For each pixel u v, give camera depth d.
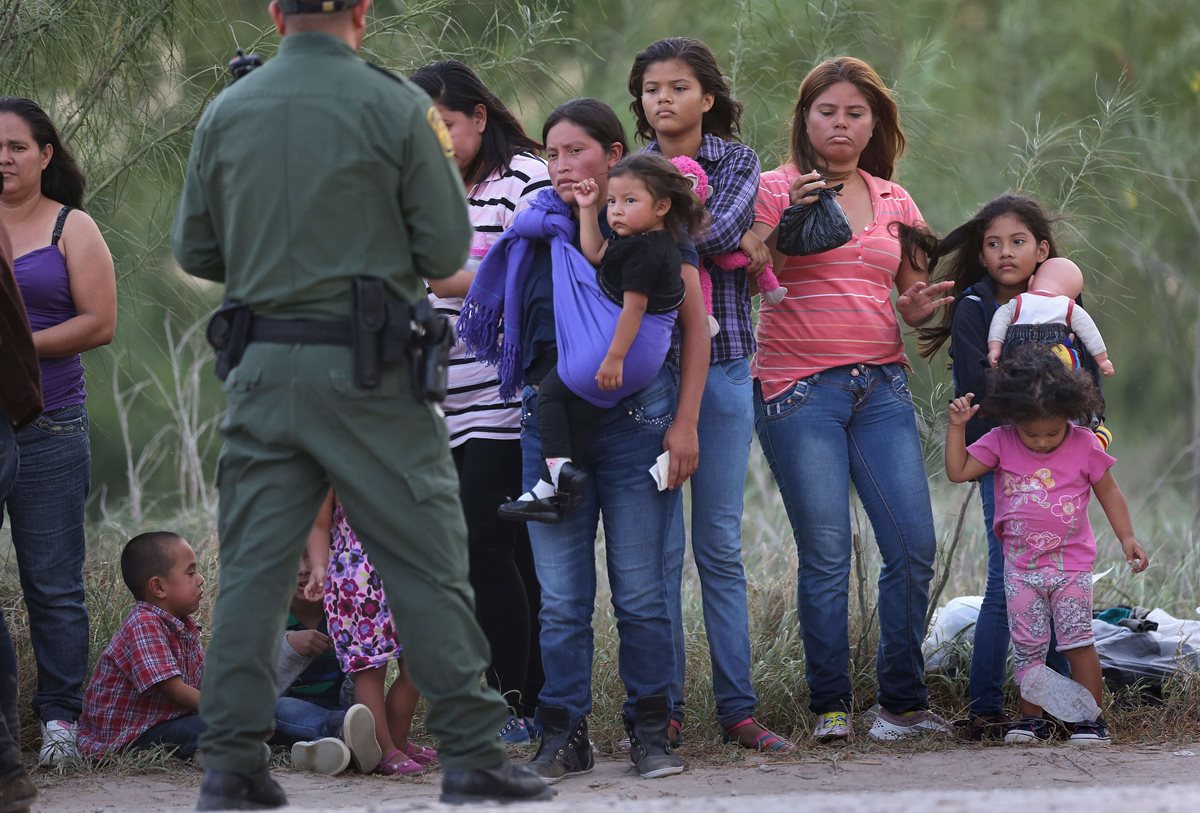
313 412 10.28
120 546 22.02
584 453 14.10
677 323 14.41
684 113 15.34
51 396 15.72
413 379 10.45
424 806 10.30
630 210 13.38
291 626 16.66
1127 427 39.69
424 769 15.28
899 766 14.73
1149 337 37.72
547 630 14.36
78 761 15.28
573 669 14.38
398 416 10.41
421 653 10.55
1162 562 24.14
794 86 22.89
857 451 16.45
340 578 14.97
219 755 10.48
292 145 10.30
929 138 26.95
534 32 21.08
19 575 17.30
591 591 14.49
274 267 10.32
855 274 16.30
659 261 13.38
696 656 18.70
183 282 22.84
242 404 10.43
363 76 10.46
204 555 21.55
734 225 14.85
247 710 10.48
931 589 20.86
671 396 14.32
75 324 15.59
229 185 10.49
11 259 12.70
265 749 10.84
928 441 19.27
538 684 16.88
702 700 17.28
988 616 16.61
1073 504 16.11
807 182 15.72
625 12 32.03
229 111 10.55
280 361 10.30
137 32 19.30
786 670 17.69
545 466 13.83
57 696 15.88
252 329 10.46
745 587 15.81
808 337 16.25
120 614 18.50
